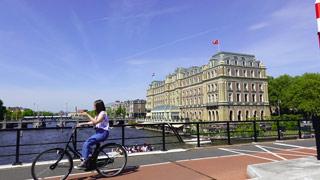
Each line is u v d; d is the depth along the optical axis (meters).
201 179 5.14
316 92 55.25
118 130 73.00
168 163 6.77
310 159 6.07
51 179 5.15
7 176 5.53
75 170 6.00
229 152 8.59
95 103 5.64
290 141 11.58
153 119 80.50
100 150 5.42
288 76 72.81
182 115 81.00
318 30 5.79
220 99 58.25
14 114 155.12
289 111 76.88
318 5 5.84
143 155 8.02
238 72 61.25
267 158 7.47
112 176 5.43
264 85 64.75
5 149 36.28
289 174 4.57
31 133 72.56
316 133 6.12
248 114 60.81
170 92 93.88
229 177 5.26
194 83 73.69
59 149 5.11
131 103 154.88
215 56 64.12
